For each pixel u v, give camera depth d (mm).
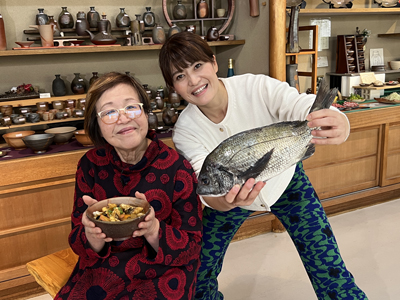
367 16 3967
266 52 2852
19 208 2426
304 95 1539
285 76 2877
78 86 3004
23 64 2988
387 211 3439
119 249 1433
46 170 2447
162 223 1350
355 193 3412
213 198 1328
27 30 2920
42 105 2885
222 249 1879
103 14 2994
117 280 1373
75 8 3100
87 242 1373
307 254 1761
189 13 3459
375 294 2256
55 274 1613
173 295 1363
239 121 1678
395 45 4199
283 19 2719
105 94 1389
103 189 1495
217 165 1131
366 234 3014
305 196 1774
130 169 1451
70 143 2764
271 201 1683
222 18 3211
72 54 3117
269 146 1112
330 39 3822
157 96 3207
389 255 2688
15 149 2639
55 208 2527
